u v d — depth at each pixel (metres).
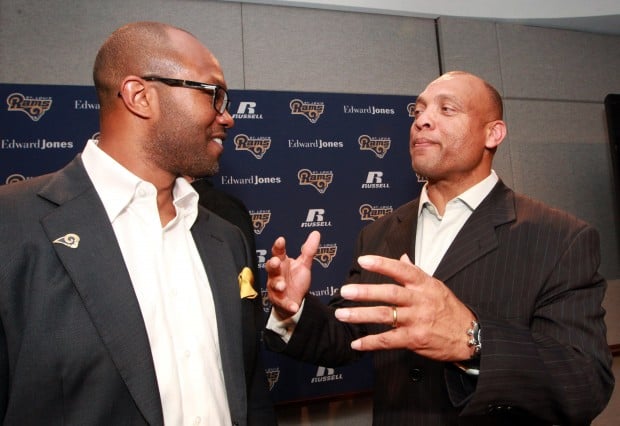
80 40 2.09
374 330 1.26
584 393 0.84
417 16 2.59
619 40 2.90
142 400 0.67
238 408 0.83
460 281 1.08
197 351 0.81
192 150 0.86
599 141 2.79
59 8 2.09
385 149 2.37
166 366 0.75
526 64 2.71
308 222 2.23
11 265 0.65
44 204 0.74
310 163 2.26
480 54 2.63
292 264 0.99
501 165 2.58
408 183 2.38
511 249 1.08
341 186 2.29
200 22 2.26
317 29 2.43
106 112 0.86
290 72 2.36
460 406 0.81
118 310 0.70
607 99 2.55
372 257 0.70
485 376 0.76
